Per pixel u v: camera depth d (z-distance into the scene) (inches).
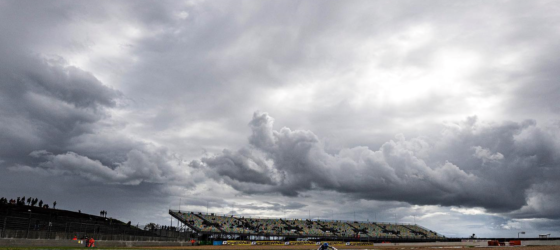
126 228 3580.2
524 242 4047.7
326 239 5615.2
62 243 2231.8
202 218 5556.1
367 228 6914.4
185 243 4069.9
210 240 4534.9
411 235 6953.7
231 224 5610.2
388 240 6294.3
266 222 6343.5
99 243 2596.0
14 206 3144.7
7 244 1840.6
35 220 2327.8
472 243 4724.4
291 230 5969.5
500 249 2842.0
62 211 3814.0
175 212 5438.0
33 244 2012.8
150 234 3850.9
